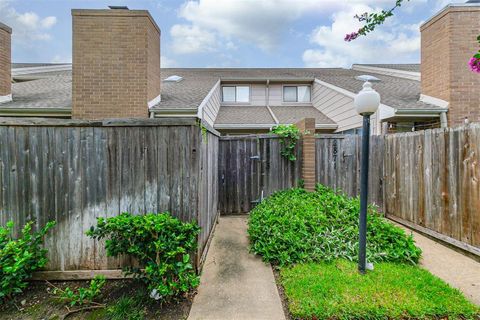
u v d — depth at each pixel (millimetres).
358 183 5305
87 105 5676
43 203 2717
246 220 4879
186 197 2734
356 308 2146
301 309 2154
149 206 2730
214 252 3422
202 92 8047
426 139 3955
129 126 2734
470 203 3186
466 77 5824
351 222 3602
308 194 4691
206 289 2545
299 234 3275
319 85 10703
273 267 2979
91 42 5664
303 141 5184
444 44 6004
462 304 2201
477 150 3096
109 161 2742
